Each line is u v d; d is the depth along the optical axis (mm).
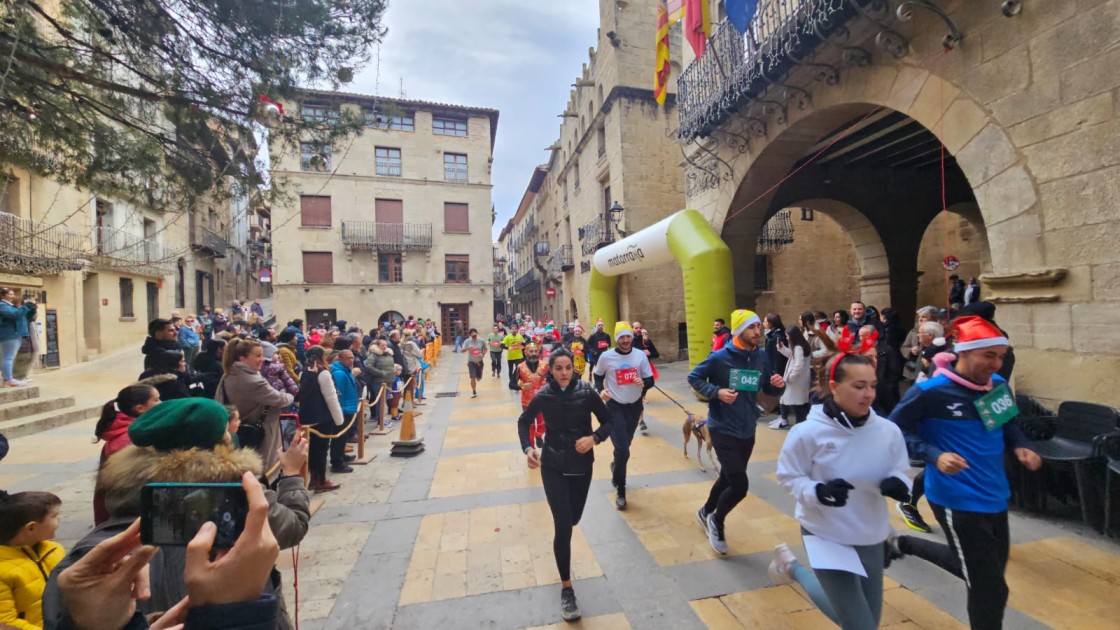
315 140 5477
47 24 4742
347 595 3215
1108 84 3879
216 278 28969
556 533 3066
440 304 29344
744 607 2965
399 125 29016
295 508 1838
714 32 9719
